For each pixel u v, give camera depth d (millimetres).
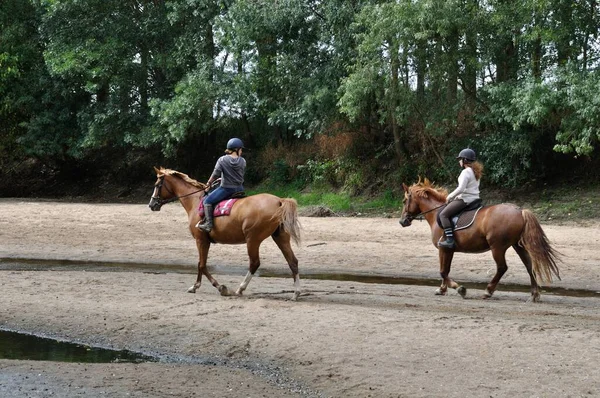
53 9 33469
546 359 7672
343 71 27891
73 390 7129
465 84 25688
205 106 30906
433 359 7781
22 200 33906
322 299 11438
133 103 35750
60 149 36125
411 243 18672
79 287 12258
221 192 11508
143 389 7184
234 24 29188
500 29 23609
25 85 36219
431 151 28359
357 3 26750
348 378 7352
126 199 35812
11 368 7879
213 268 15453
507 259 16000
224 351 8523
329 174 30656
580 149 21469
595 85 20766
